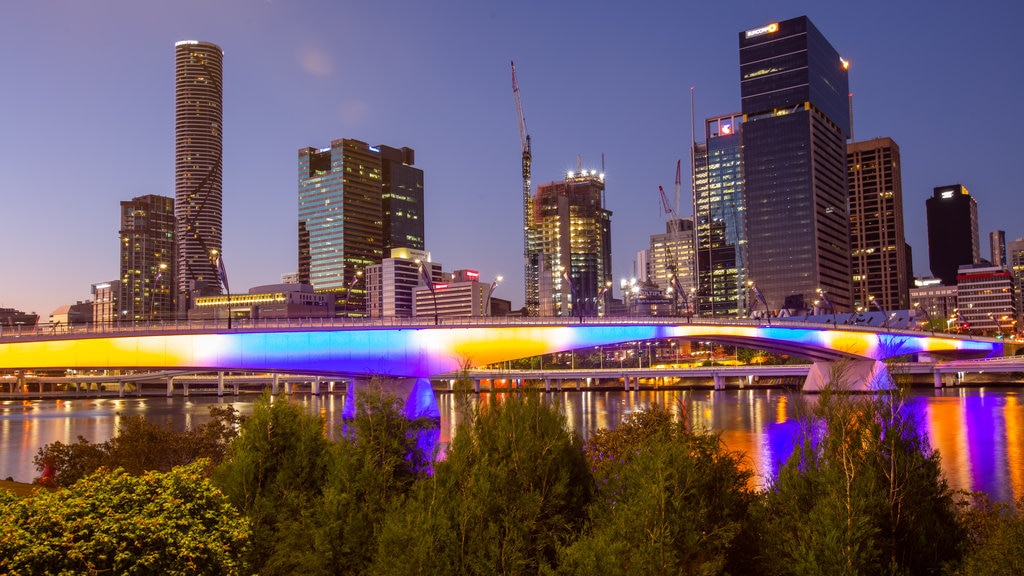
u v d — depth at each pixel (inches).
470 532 843.4
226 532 829.8
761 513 898.7
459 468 889.5
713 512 895.1
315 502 986.7
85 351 3725.4
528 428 946.7
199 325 4060.0
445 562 813.2
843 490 807.7
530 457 928.3
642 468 840.9
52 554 700.0
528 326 5265.8
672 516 793.6
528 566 867.4
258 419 1059.3
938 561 829.8
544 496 912.3
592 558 769.6
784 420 5487.2
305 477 1037.2
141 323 3892.7
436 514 845.2
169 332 3914.9
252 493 1020.5
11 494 787.4
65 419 7185.0
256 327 4146.2
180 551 756.6
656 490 800.3
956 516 1200.2
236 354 4109.3
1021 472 3164.4
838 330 7667.3
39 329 3695.9
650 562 757.3
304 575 900.6
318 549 901.8
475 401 996.6
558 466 948.0
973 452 3737.7
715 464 965.2
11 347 3587.6
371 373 4315.9
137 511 784.9
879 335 7027.6
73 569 706.8
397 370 4650.6
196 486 840.3
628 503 818.8
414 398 4658.0
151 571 743.7
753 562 895.1
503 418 952.3
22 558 685.9
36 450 4525.1
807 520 832.9
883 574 772.0
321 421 1105.4
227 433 2493.8
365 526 917.2
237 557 840.3
